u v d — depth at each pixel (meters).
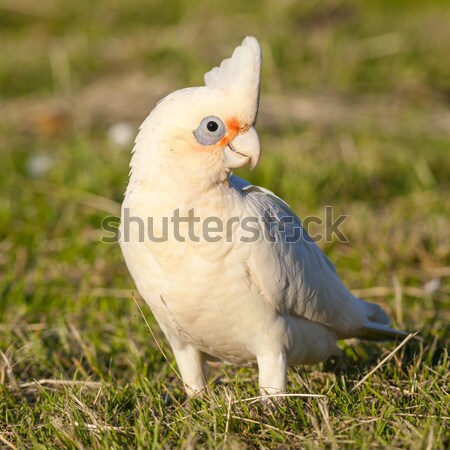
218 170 7.29
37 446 7.07
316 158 15.07
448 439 6.73
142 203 7.39
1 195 14.05
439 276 11.55
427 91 19.61
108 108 18.77
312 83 19.55
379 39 21.83
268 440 7.09
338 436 6.81
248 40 7.24
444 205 13.41
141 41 22.48
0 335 9.92
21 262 12.06
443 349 9.02
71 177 14.39
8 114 18.83
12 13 25.41
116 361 9.47
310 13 24.72
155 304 7.80
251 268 7.40
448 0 26.23
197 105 7.22
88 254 12.09
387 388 7.98
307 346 8.29
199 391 8.03
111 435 7.12
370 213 13.20
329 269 8.38
